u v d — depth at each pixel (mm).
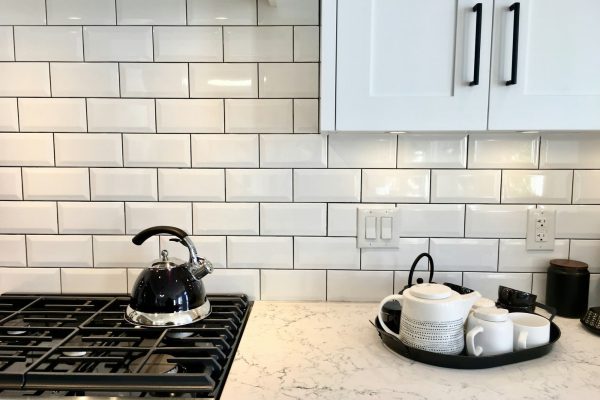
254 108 1228
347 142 1234
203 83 1223
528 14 915
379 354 956
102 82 1227
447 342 906
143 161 1248
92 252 1280
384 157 1239
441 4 922
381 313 1021
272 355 948
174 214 1265
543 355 941
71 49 1218
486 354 913
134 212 1265
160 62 1218
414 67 938
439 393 803
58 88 1229
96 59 1220
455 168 1238
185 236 1089
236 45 1210
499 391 810
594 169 1231
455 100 940
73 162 1252
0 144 1247
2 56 1221
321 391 810
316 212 1259
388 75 942
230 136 1237
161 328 1018
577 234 1249
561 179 1234
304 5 1195
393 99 946
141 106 1231
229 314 1120
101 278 1287
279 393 803
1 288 1285
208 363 857
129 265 1282
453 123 947
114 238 1277
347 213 1257
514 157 1231
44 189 1261
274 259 1276
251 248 1272
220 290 1284
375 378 856
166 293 1037
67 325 1066
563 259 1250
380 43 935
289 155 1241
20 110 1235
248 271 1281
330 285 1281
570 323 1138
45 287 1288
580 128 941
